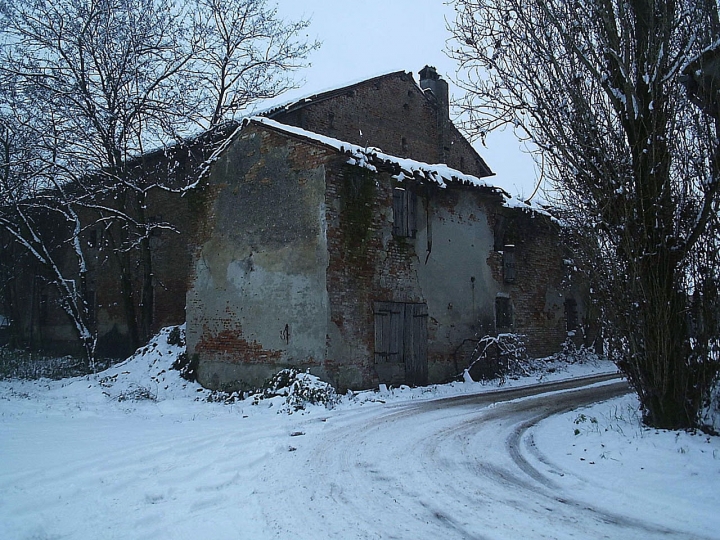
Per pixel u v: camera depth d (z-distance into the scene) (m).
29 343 29.92
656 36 8.34
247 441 9.19
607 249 8.85
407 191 16.89
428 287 17.12
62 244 27.72
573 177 9.11
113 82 20.23
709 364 8.17
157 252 24.14
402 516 5.75
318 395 12.90
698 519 5.50
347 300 14.55
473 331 18.55
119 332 25.75
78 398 14.96
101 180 21.44
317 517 5.74
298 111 22.39
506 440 9.08
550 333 22.17
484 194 19.62
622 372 9.25
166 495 6.50
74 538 5.27
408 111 26.98
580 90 8.84
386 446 8.77
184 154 22.72
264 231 15.48
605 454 7.75
